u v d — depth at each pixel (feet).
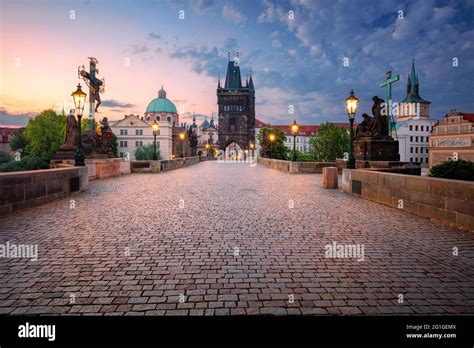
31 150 229.66
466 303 11.91
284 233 21.43
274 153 221.25
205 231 21.79
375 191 34.94
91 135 67.15
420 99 323.16
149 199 36.29
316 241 19.60
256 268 15.14
